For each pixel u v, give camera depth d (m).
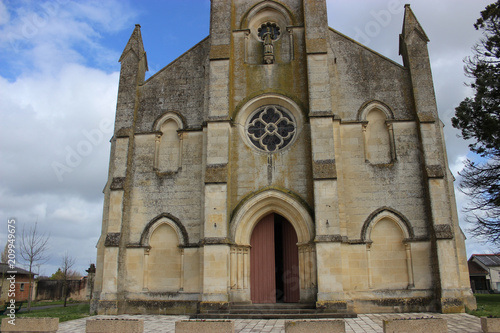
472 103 29.20
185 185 25.95
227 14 27.23
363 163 25.33
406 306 22.95
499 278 68.38
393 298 23.17
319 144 23.81
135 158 26.84
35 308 40.09
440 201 23.39
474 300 22.73
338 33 27.81
